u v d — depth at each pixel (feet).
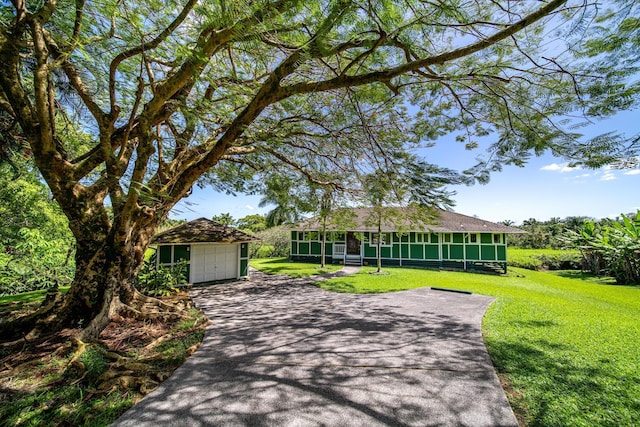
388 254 62.80
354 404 10.15
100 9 9.44
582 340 16.39
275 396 10.66
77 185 18.52
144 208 19.08
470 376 12.16
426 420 9.23
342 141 21.02
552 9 8.89
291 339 17.06
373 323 20.42
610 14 8.31
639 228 45.32
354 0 8.56
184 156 23.59
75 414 9.45
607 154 10.53
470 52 11.17
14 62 14.43
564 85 11.60
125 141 16.70
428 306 25.67
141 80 14.46
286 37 10.59
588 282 46.57
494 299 28.40
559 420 9.14
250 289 36.19
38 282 35.14
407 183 18.42
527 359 13.75
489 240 55.83
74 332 16.48
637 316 22.27
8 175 28.63
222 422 9.16
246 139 20.61
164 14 10.11
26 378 11.69
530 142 13.99
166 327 18.89
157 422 9.13
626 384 11.33
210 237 41.70
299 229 59.57
